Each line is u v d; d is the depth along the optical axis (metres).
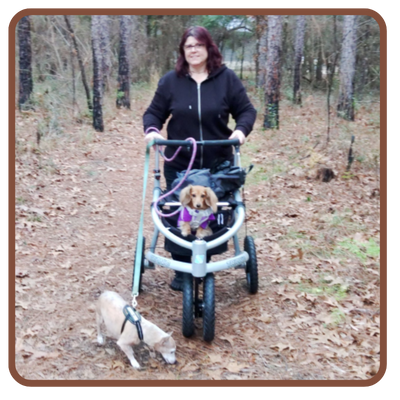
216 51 3.93
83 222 6.07
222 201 3.96
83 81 11.55
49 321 3.81
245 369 3.30
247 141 10.37
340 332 3.75
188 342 3.61
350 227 5.86
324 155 8.61
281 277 4.69
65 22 11.92
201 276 3.42
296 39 15.38
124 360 3.38
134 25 17.39
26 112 9.88
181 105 3.93
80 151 9.04
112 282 4.59
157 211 3.72
